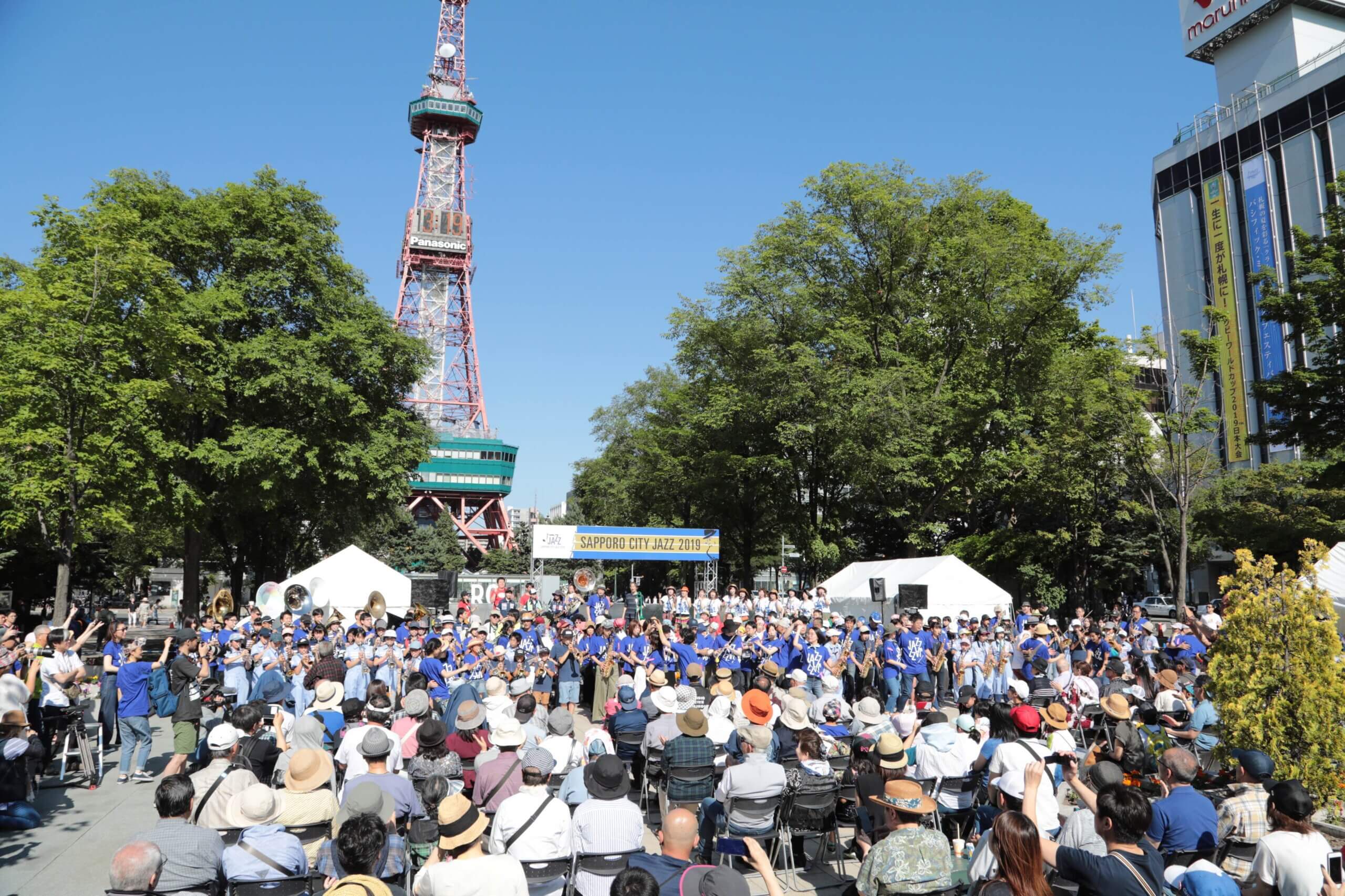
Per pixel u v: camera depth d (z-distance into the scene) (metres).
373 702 7.83
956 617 23.88
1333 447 25.20
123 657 12.05
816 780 7.56
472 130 104.50
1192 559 40.16
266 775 8.40
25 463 20.27
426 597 20.64
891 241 36.38
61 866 8.02
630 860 5.06
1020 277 35.03
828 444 34.22
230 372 29.19
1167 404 30.39
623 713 10.35
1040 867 4.09
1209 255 60.66
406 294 98.12
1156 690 13.06
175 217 30.23
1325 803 8.51
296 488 31.69
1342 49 57.22
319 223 34.28
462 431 94.25
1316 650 8.65
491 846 5.95
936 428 34.19
